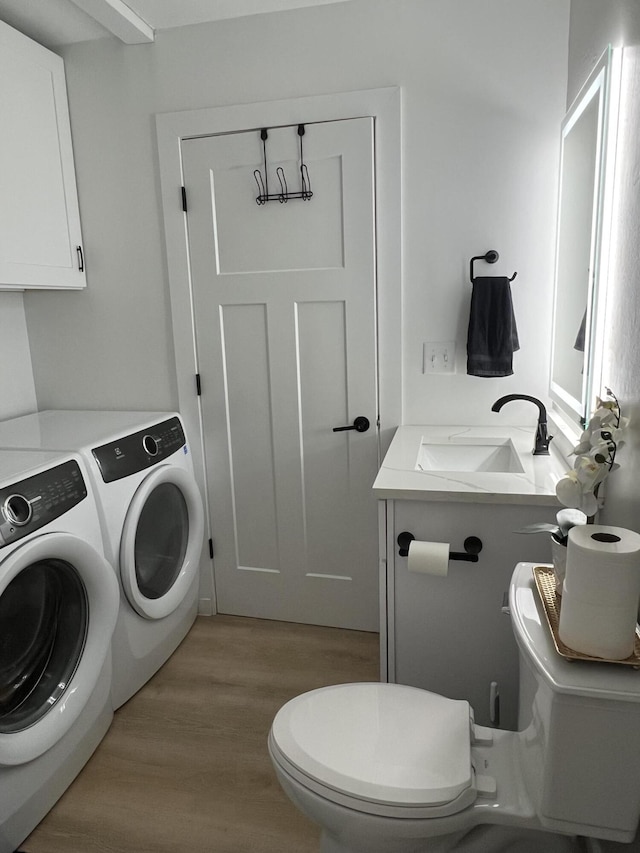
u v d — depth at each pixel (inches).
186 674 92.4
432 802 44.9
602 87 57.7
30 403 110.0
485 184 88.0
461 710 54.1
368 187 90.1
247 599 108.9
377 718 53.2
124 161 98.6
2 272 84.7
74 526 70.3
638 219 50.4
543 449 79.3
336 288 94.1
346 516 101.3
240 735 79.4
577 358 69.5
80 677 69.4
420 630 70.9
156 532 91.0
